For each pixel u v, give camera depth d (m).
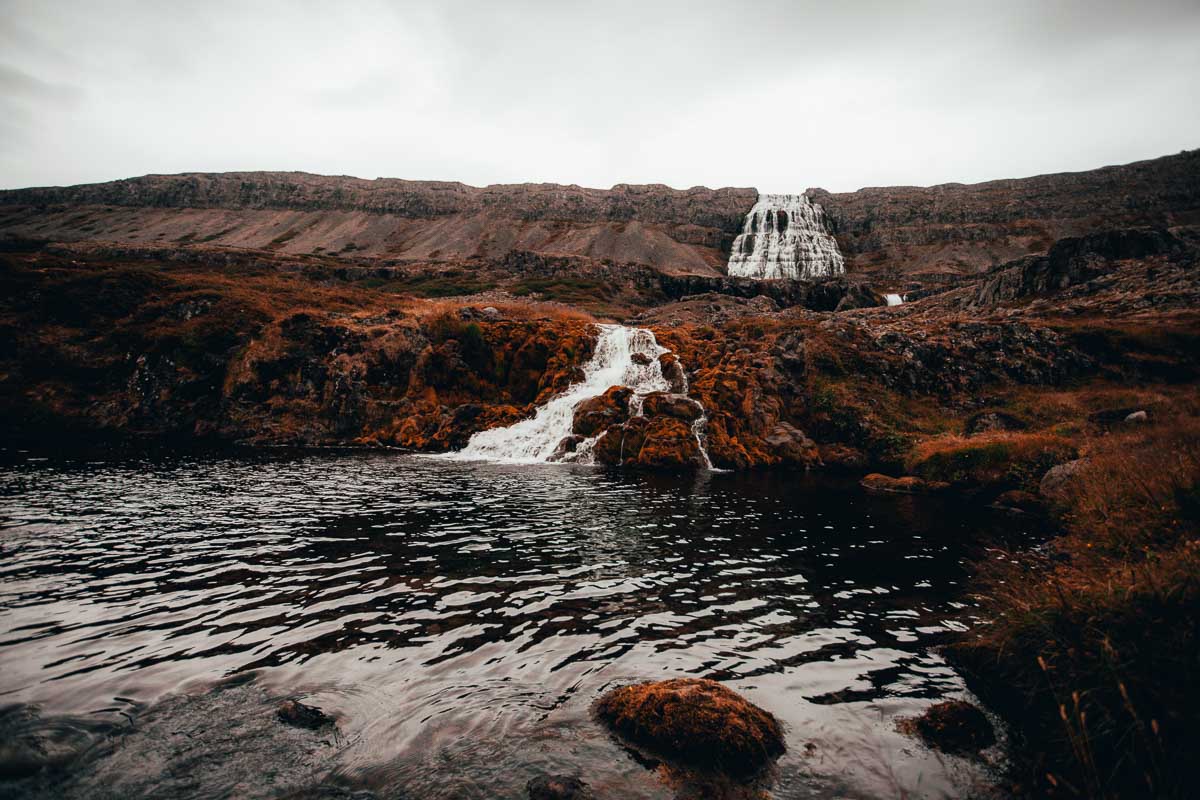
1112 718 4.74
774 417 34.22
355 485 21.55
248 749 5.31
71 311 43.84
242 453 31.25
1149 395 29.77
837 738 5.61
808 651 7.83
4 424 37.03
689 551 13.20
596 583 10.73
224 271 96.25
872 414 33.09
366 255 166.62
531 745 5.39
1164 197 151.50
